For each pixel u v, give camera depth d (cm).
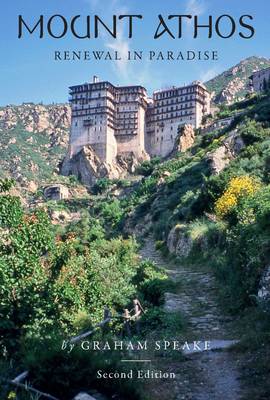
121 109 16550
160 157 15750
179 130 14362
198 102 15650
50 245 1309
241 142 5153
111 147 16275
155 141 16312
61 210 12450
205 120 14988
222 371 931
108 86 16312
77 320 1227
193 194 4412
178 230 3322
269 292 1234
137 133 16262
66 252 1347
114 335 1254
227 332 1233
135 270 2220
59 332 1039
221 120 12519
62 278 1383
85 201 13262
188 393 847
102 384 784
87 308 1474
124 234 6044
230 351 1039
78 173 16425
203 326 1335
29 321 1068
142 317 1395
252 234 1500
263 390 805
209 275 2133
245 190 2547
